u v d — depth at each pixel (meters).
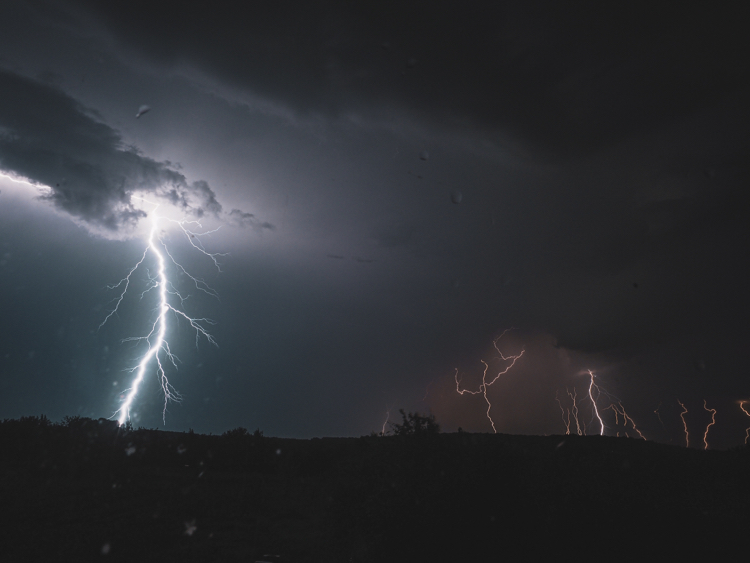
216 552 7.48
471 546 5.19
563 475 7.01
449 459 5.96
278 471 17.64
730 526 6.39
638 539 5.54
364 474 6.94
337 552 6.80
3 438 16.30
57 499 10.46
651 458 14.66
